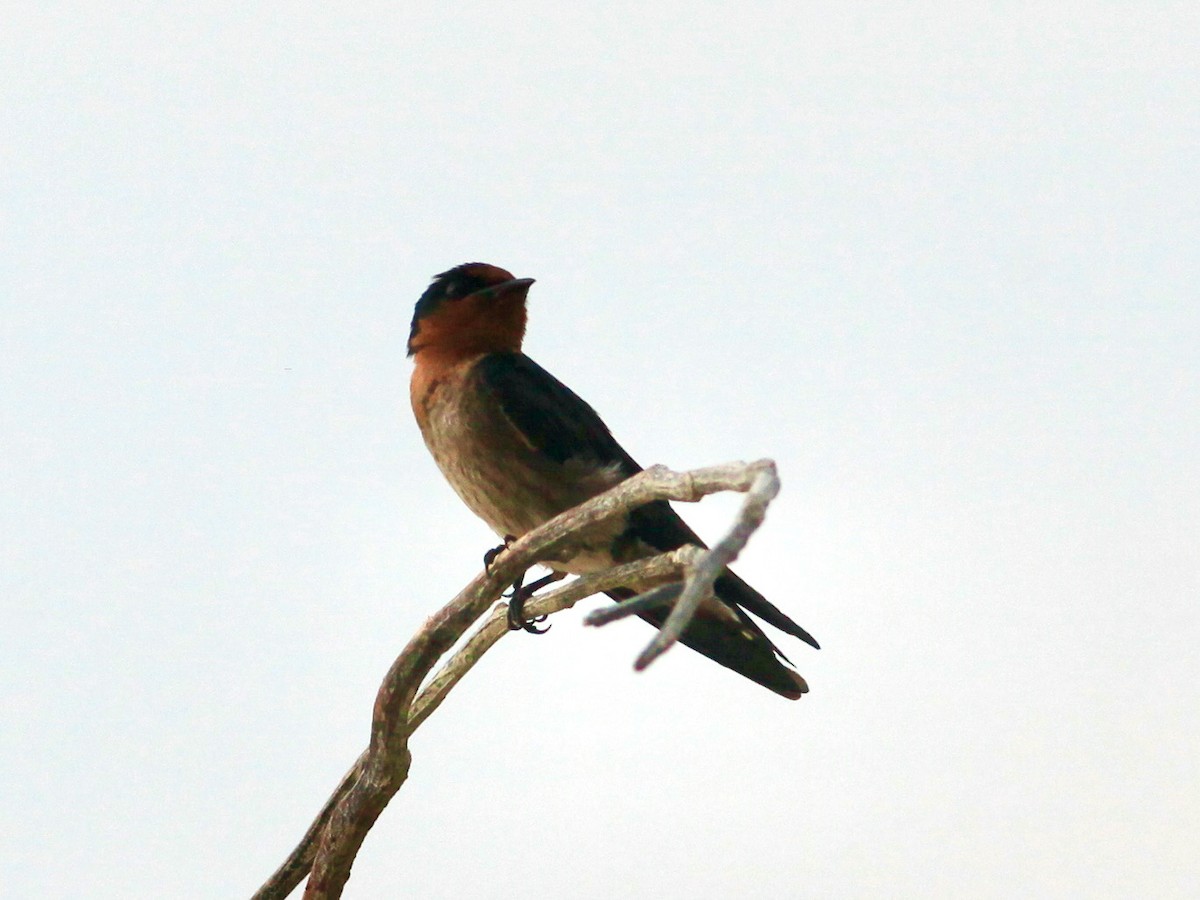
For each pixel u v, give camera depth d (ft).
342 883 27.22
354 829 26.58
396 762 26.02
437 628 24.09
